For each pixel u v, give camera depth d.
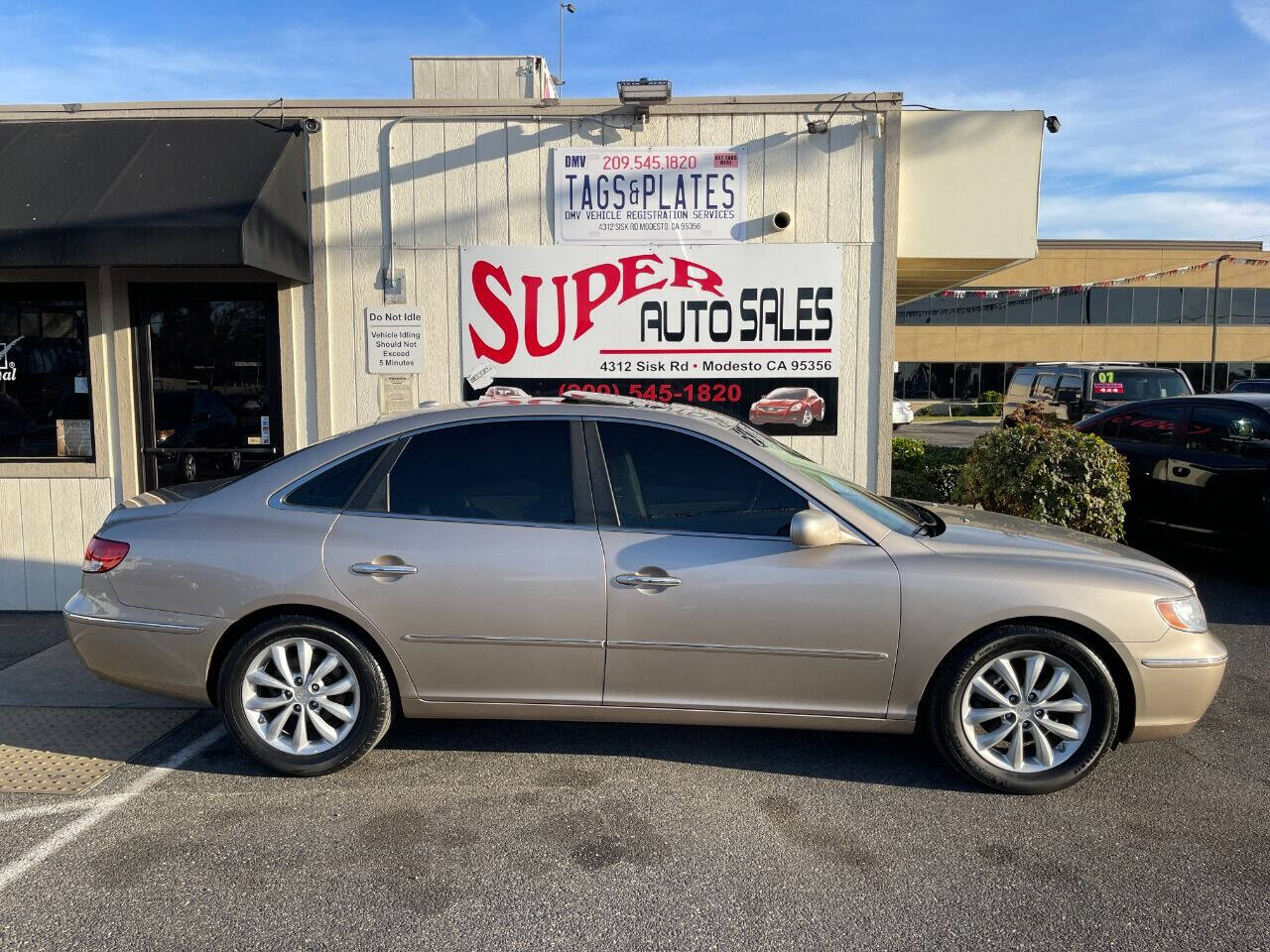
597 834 3.49
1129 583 3.73
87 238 5.83
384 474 3.97
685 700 3.85
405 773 4.06
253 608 3.85
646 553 3.78
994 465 7.21
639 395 6.98
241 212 5.97
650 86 6.61
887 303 6.82
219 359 7.00
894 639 3.73
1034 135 6.82
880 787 3.89
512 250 6.90
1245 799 3.79
